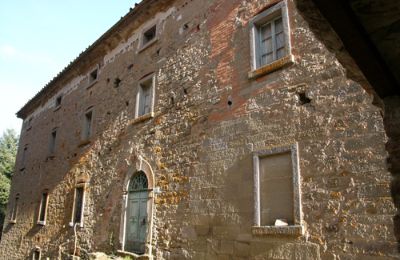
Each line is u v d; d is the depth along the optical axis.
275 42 6.78
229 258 6.25
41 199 15.16
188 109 8.30
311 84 5.79
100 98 12.69
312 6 1.97
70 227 12.01
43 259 13.23
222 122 7.21
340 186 5.01
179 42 9.34
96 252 9.30
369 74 2.33
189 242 7.18
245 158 6.50
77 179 12.50
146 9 10.91
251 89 6.79
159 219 8.20
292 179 5.62
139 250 8.58
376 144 4.80
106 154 11.22
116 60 12.40
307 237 5.16
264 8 7.01
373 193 4.66
